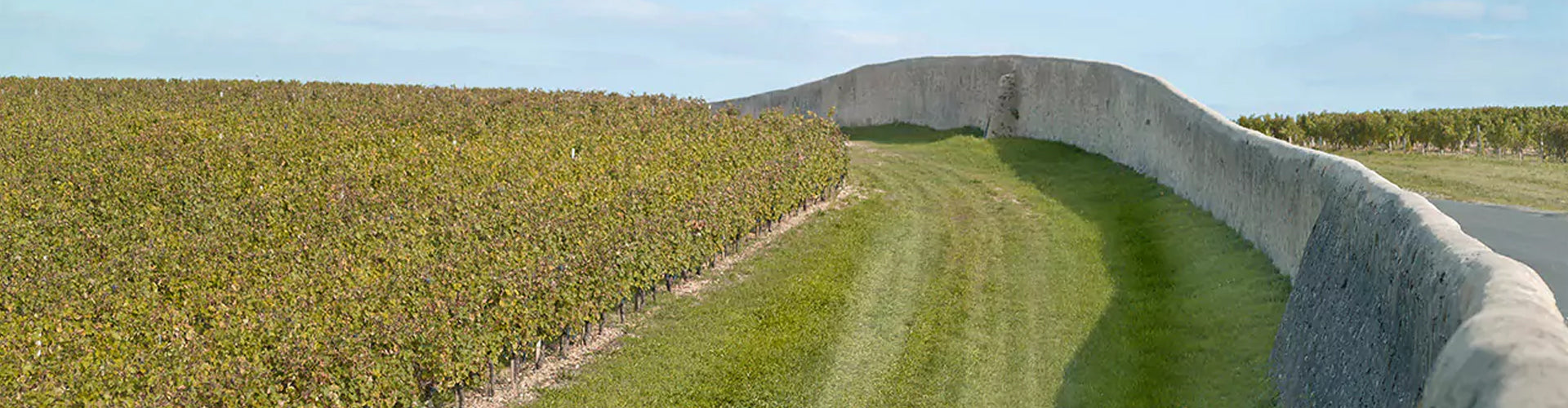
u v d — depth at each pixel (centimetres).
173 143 2422
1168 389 1277
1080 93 3231
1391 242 928
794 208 2344
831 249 2078
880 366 1469
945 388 1386
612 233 1645
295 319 1198
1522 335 539
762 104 5362
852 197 2559
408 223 1736
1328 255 1192
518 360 1412
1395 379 793
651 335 1602
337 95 3491
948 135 3881
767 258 2017
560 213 1769
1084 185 2688
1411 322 788
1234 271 1658
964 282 1853
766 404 1352
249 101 3272
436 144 2481
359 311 1252
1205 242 1878
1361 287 1000
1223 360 1333
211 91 3597
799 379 1430
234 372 1073
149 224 1803
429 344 1243
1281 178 1587
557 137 2552
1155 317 1550
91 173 2097
